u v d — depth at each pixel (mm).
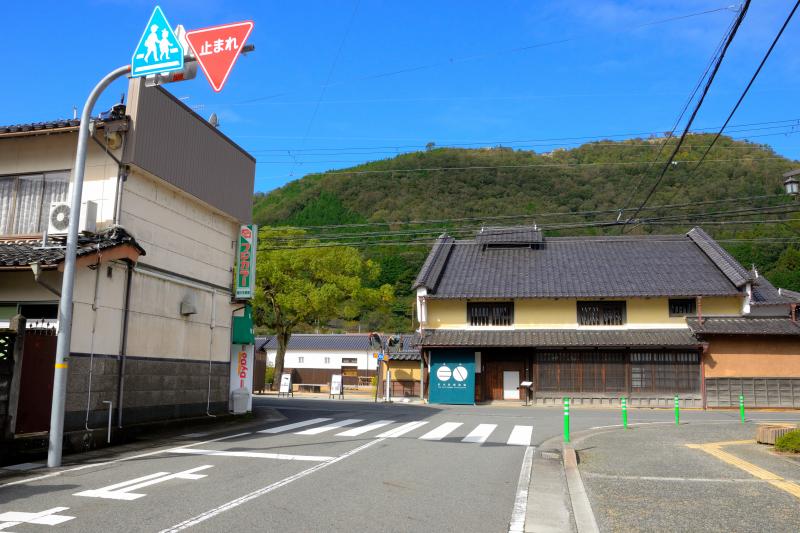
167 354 14508
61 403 9445
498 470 9500
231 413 17281
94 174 13188
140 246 12867
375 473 8859
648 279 29766
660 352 27656
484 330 29906
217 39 8914
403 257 67812
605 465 10133
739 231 42656
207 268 16469
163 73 9344
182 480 8125
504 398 28953
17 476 8453
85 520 5992
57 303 11492
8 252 11703
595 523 6406
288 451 10977
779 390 26828
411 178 56656
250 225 18000
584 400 27781
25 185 13844
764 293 31812
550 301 29734
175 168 14680
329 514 6402
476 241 35062
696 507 7090
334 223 53500
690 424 17531
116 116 12914
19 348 9961
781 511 6879
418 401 31922
